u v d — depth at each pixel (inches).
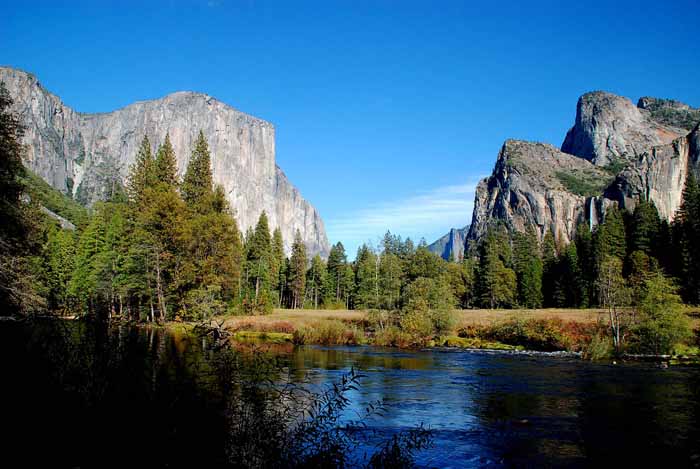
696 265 2994.6
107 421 365.1
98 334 518.3
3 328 700.7
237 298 2650.1
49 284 2194.9
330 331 1979.6
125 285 1871.3
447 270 4345.5
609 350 1619.1
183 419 359.3
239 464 319.6
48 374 437.1
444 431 650.8
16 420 365.4
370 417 700.7
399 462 393.7
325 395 382.0
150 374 461.1
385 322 2272.4
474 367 1294.3
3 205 949.2
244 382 398.6
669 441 614.5
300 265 4507.9
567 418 728.3
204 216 2210.9
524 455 561.0
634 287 1818.4
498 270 4173.2
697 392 935.0
